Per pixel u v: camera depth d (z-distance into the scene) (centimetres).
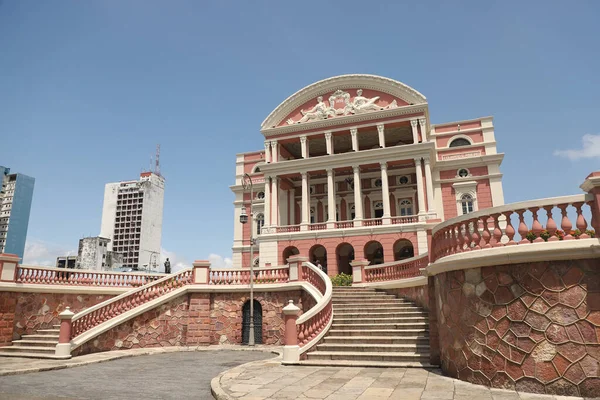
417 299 1471
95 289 1850
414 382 838
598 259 702
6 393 861
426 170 3262
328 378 903
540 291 733
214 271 1858
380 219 3306
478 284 820
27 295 1669
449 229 945
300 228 3466
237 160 4597
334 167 3506
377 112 3484
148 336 1664
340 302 1567
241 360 1332
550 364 705
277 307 1761
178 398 806
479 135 3850
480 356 796
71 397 822
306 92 3816
